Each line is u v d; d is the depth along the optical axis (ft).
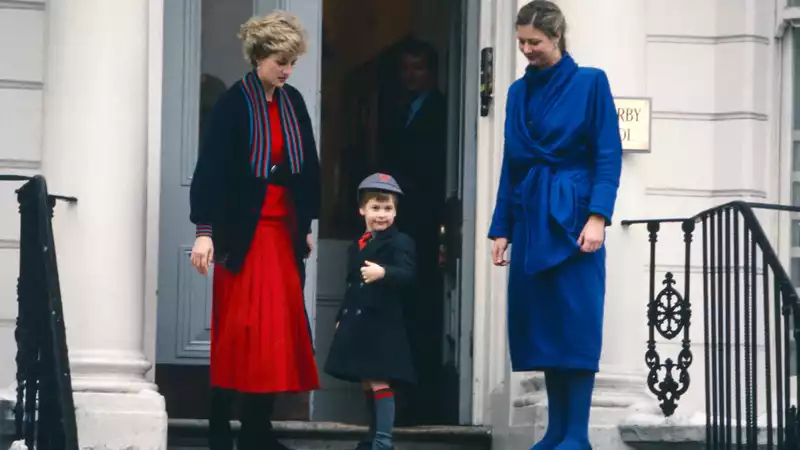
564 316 30.63
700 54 40.73
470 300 40.93
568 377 30.96
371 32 42.70
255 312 32.94
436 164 42.24
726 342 32.19
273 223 33.55
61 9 35.47
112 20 35.42
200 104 40.50
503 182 31.91
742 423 36.70
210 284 40.11
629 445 35.58
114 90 35.29
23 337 29.32
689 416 35.78
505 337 39.75
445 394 41.27
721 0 40.70
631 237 36.91
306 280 41.01
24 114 37.76
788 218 40.96
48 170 35.27
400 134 42.37
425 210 42.04
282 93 33.96
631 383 36.40
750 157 40.34
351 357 33.60
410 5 42.68
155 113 39.63
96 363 34.53
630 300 36.76
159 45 39.78
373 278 33.60
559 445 30.63
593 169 31.01
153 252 39.24
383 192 34.37
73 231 34.94
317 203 34.12
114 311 34.96
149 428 34.22
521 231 31.24
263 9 41.04
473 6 41.47
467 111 41.22
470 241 41.04
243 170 33.09
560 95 31.04
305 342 33.65
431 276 41.81
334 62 42.55
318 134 41.16
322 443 37.99
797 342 27.61
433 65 42.50
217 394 34.22
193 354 39.99
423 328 41.65
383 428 33.55
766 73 40.70
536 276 30.83
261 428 34.27
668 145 40.47
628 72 37.11
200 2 40.70
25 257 29.48
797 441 28.14
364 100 42.52
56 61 35.47
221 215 32.78
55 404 26.99
